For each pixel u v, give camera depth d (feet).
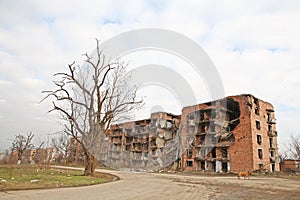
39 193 31.65
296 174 113.60
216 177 91.04
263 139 132.16
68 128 63.82
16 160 146.51
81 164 138.72
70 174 66.85
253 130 124.57
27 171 69.92
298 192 44.68
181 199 32.42
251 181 72.13
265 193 42.70
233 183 63.10
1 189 32.96
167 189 43.78
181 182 61.52
